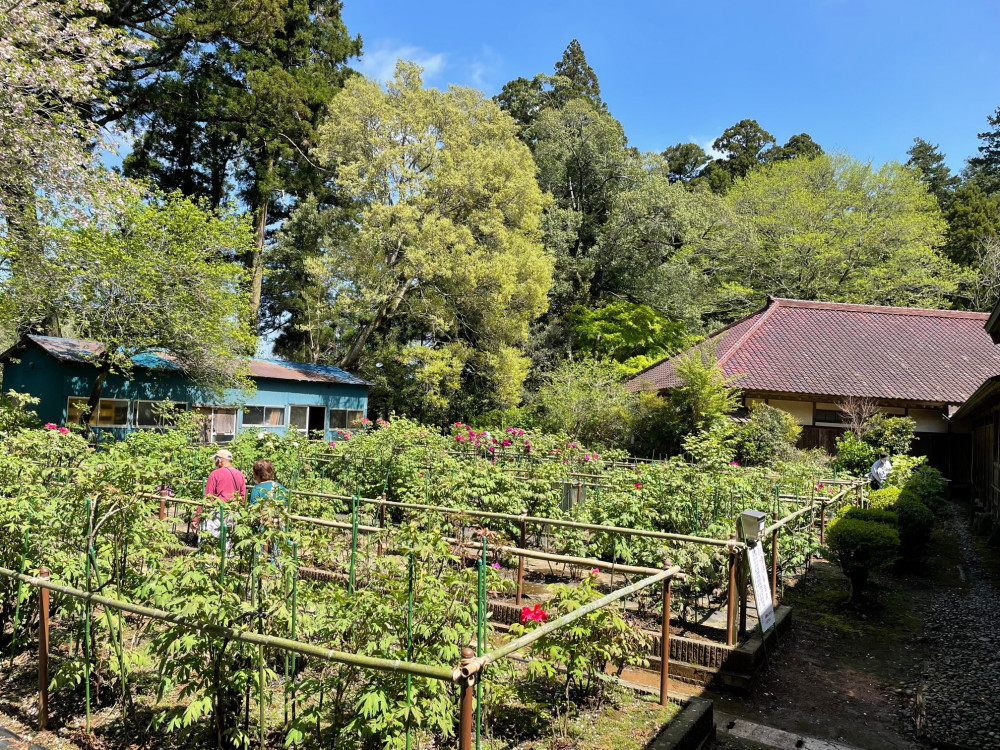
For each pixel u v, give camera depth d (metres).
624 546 6.28
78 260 13.21
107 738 3.23
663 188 31.80
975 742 4.16
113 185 12.46
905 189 30.45
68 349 16.11
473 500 7.98
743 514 5.27
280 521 3.44
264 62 25.20
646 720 3.71
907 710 4.67
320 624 3.39
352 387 23.28
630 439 17.16
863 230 29.77
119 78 22.84
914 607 7.41
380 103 22.64
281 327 31.81
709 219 32.34
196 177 27.72
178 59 24.91
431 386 24.72
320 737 2.93
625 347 29.91
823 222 30.69
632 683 4.29
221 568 3.25
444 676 2.42
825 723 4.42
